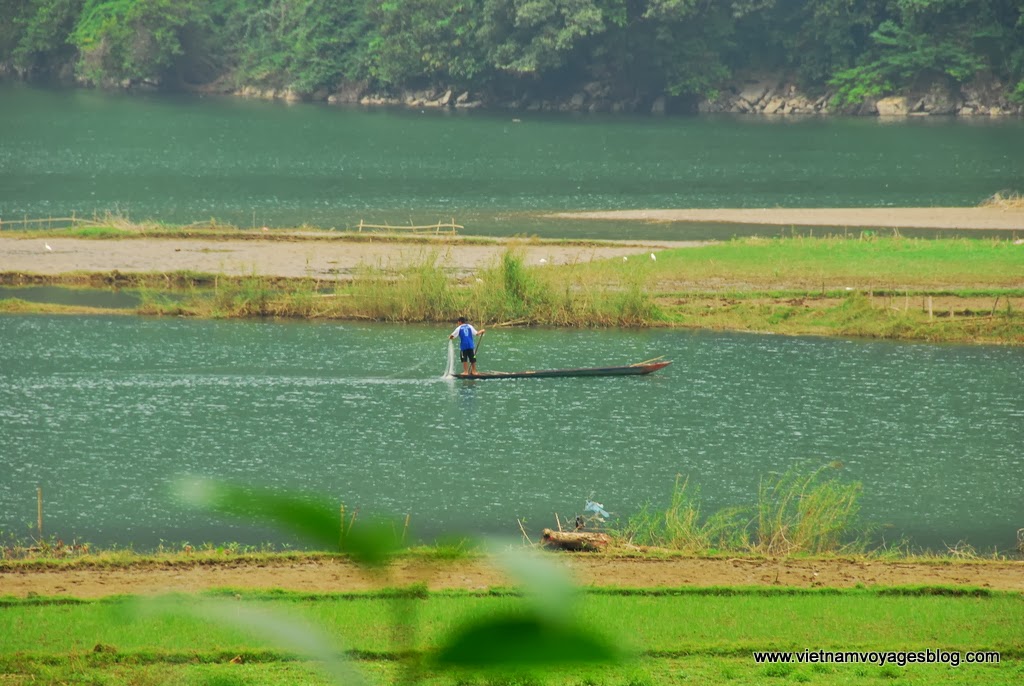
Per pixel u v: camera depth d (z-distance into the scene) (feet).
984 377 472.03
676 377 468.75
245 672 193.47
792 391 448.24
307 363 481.87
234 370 466.70
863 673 200.44
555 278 626.23
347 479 337.93
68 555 273.75
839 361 497.87
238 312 569.64
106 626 215.31
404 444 374.84
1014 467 359.87
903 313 559.38
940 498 331.36
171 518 305.12
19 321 542.98
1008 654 214.07
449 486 334.24
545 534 281.95
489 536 290.76
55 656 199.00
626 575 258.98
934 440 387.14
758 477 347.77
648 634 217.36
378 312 574.15
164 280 631.56
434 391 442.91
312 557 268.41
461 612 218.59
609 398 435.94
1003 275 643.45
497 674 38.91
